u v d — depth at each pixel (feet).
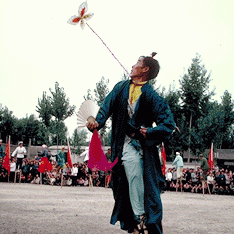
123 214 10.78
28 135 235.61
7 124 229.86
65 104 147.74
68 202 28.22
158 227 9.93
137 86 11.07
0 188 45.37
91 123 10.64
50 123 148.05
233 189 64.49
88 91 130.31
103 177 73.00
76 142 143.33
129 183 10.44
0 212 19.42
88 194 41.32
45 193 39.14
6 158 64.28
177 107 165.99
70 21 10.92
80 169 73.41
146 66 11.09
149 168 10.25
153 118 10.73
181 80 174.19
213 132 129.29
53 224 16.02
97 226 16.08
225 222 19.36
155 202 10.00
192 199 41.27
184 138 148.77
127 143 10.69
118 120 10.89
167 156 156.25
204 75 172.04
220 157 156.87
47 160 70.18
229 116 185.26
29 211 20.62
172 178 72.74
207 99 173.88
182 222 18.85
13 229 14.10
